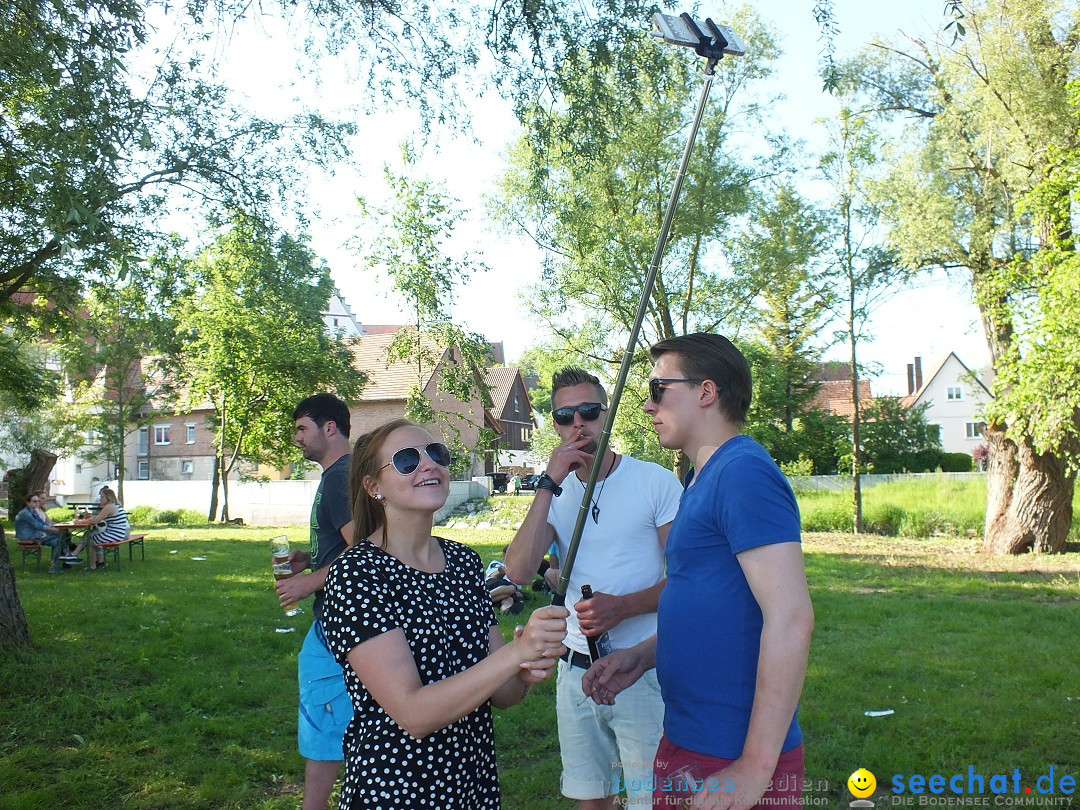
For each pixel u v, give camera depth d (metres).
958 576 12.59
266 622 8.55
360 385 28.48
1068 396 13.17
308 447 3.74
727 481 2.05
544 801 4.27
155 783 4.41
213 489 28.73
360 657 2.01
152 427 46.12
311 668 3.42
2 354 15.55
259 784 4.52
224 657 6.93
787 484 2.05
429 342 17.70
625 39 6.91
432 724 1.92
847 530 22.03
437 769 2.06
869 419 35.50
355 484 2.33
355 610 2.04
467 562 2.38
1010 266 14.55
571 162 7.61
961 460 34.81
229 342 25.02
